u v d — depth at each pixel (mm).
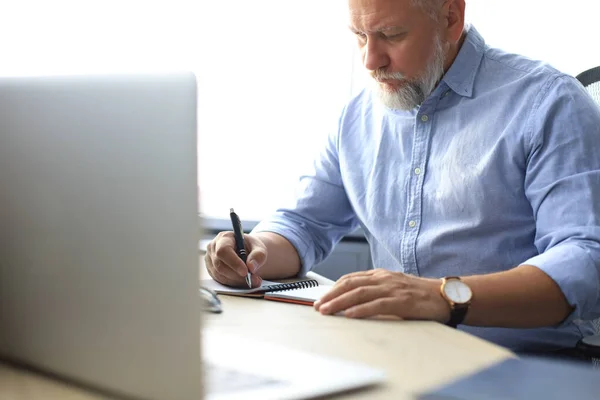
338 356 783
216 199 2395
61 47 2266
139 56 2301
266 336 875
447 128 1515
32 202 653
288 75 2377
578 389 615
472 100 1493
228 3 2330
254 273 1252
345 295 1020
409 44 1430
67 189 622
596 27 2236
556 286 1129
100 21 2273
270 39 2357
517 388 622
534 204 1378
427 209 1526
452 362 760
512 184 1429
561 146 1354
